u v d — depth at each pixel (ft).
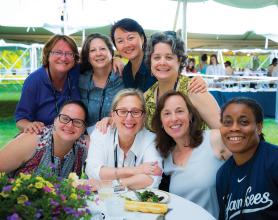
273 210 6.22
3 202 4.15
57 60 10.46
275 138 24.22
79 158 9.23
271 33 42.39
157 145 8.46
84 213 4.70
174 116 7.97
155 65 9.36
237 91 31.68
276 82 34.01
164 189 8.51
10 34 52.11
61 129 8.36
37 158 8.64
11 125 27.68
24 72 44.50
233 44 55.83
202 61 40.91
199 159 8.00
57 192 4.68
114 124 8.67
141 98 8.36
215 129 8.62
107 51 10.95
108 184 6.38
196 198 7.93
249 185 6.45
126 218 5.89
